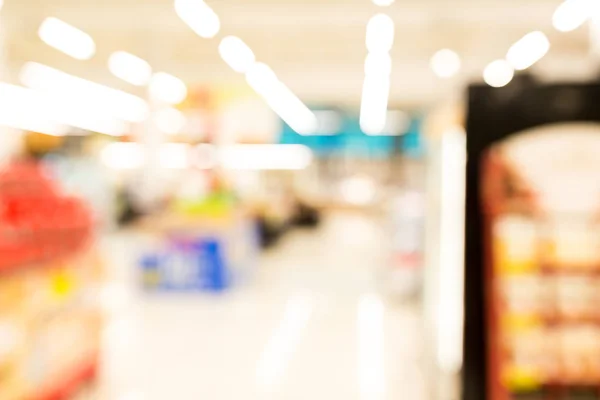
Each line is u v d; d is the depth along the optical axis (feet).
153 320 20.84
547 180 8.14
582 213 8.11
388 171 80.59
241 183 45.11
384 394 13.73
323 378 14.84
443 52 37.01
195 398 13.44
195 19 30.32
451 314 11.02
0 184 11.93
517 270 8.18
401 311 22.76
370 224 68.85
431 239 13.89
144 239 45.06
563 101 8.23
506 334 8.20
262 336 18.85
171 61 40.55
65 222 13.16
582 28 31.35
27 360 11.54
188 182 39.52
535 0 26.55
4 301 10.87
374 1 27.35
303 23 30.89
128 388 14.06
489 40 34.17
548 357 8.16
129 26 31.81
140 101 48.60
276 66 41.60
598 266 8.07
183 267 26.21
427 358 14.69
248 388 14.08
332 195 82.84
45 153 48.65
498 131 8.34
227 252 26.71
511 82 8.33
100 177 45.96
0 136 29.76
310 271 33.14
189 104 40.78
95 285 14.82
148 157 51.34
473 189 8.43
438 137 12.37
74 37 34.32
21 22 31.07
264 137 41.14
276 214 45.57
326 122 65.92
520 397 8.23
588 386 8.16
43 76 41.06
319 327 20.11
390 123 65.98
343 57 38.17
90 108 50.06
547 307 8.18
